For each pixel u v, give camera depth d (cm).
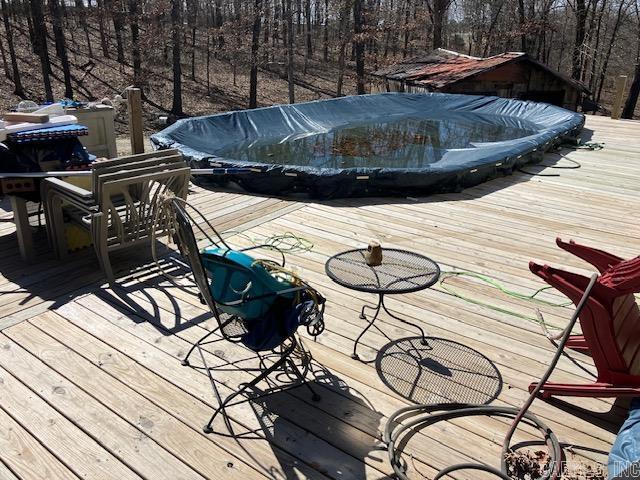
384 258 291
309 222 464
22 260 370
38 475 192
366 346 276
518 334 291
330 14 2259
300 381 242
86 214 357
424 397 238
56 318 296
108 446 206
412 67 1595
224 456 202
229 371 252
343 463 200
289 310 219
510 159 630
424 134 1034
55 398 231
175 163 345
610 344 220
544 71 1484
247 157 839
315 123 1097
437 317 307
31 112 409
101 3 1822
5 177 336
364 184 532
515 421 208
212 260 215
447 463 202
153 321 295
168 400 232
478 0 2300
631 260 213
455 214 492
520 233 446
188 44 2055
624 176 638
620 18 2200
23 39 1833
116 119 1412
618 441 202
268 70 2273
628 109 1942
